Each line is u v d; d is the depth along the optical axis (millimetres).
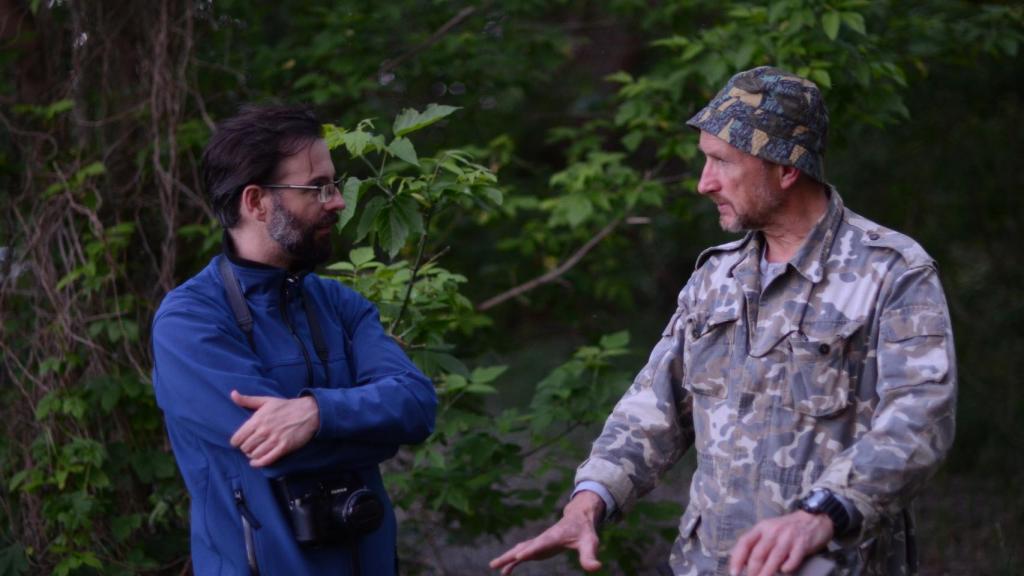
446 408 3760
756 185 2191
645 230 6781
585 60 7113
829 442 2104
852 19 3982
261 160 2266
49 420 3920
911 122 5996
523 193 5734
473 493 3973
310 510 2160
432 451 3730
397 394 2283
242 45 4996
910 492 1964
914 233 6605
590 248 5387
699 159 5004
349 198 2725
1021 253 6590
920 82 5520
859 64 4172
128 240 4113
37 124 4344
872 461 1940
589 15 7074
